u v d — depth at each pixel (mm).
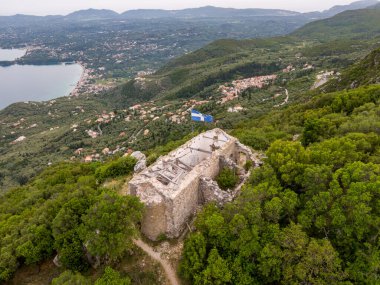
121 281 23641
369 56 101438
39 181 66312
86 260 28406
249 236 23312
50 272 29328
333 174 24750
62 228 28719
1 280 28734
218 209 27828
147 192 29422
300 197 25656
